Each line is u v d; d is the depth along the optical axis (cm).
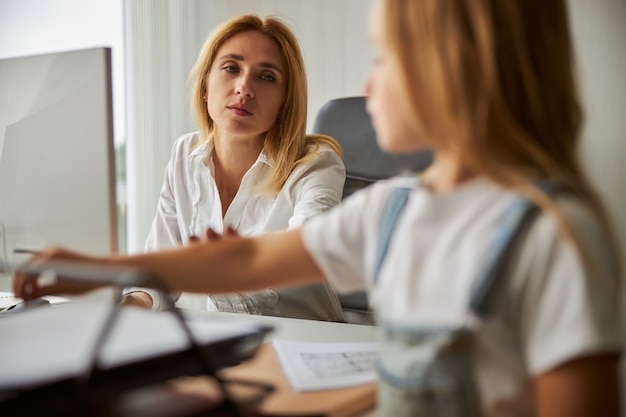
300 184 170
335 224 81
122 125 337
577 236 57
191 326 72
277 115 174
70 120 112
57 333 69
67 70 112
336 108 190
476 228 62
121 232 340
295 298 153
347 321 169
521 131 62
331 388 80
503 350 60
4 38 343
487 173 61
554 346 56
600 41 235
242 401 71
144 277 60
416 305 63
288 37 172
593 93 237
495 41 61
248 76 166
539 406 58
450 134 62
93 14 339
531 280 58
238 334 71
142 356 61
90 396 58
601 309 56
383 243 71
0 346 65
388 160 179
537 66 63
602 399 56
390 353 63
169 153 323
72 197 113
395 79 65
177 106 322
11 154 116
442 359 59
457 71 61
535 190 60
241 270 86
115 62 337
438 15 62
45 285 90
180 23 320
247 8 314
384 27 65
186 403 67
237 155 176
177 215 183
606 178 235
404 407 61
